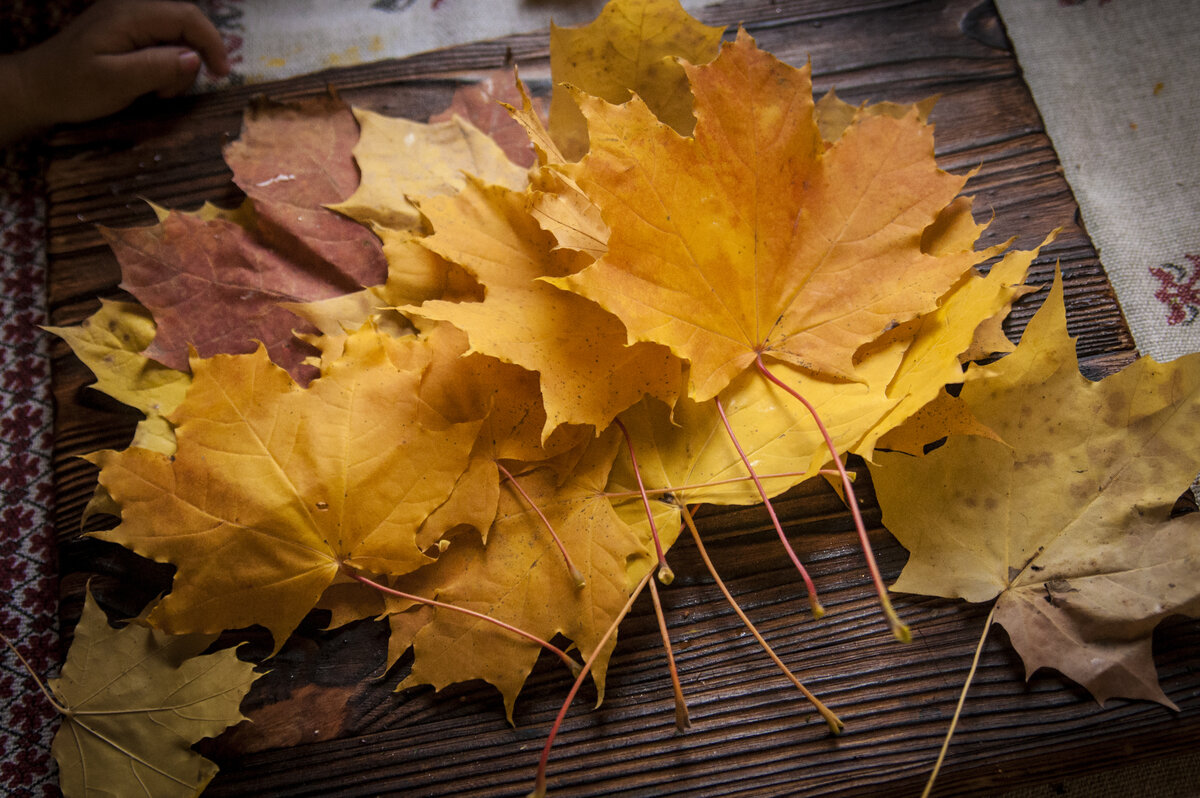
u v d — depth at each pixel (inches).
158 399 17.6
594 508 16.7
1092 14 20.8
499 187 16.9
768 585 17.3
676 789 16.7
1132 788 18.2
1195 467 16.6
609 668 17.0
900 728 16.8
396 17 20.9
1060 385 16.8
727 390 17.0
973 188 18.9
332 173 18.5
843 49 19.6
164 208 18.7
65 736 16.6
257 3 20.9
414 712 17.0
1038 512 16.9
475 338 15.8
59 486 17.9
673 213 15.8
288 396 16.3
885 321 16.3
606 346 16.4
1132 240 19.7
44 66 19.3
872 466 16.9
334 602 16.8
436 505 16.4
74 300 18.6
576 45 18.0
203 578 16.2
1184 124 20.2
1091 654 16.6
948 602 17.2
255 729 17.0
